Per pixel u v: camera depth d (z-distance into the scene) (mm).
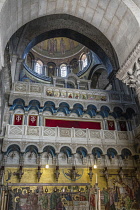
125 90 20250
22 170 14805
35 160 15430
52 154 15938
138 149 16609
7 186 12820
